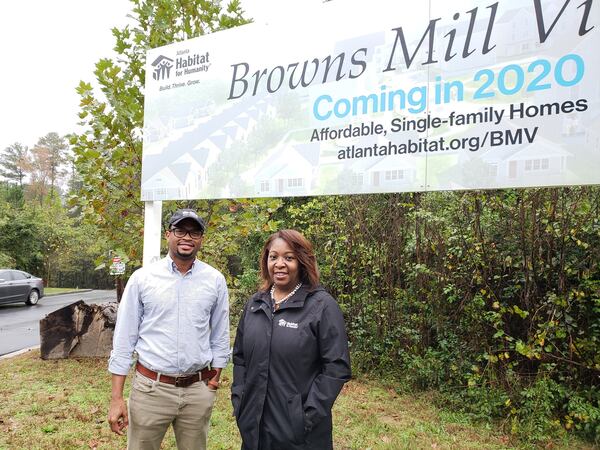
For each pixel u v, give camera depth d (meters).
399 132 2.87
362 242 6.61
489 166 2.59
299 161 3.26
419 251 5.82
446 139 2.71
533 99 2.47
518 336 4.93
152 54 4.07
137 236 5.36
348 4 3.09
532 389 4.34
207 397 2.65
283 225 8.59
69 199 5.48
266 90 3.43
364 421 4.63
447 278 5.43
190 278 2.62
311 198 7.75
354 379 6.14
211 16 5.48
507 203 4.83
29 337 9.54
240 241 8.57
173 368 2.53
